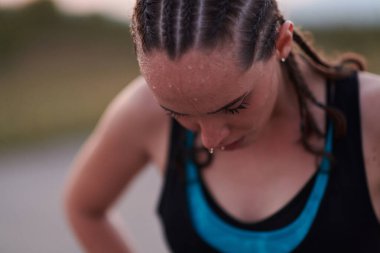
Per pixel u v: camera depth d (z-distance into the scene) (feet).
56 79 49.26
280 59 4.68
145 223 17.25
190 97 4.00
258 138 5.28
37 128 30.81
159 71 3.99
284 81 5.16
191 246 5.53
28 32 63.77
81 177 6.35
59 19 66.54
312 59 5.25
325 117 5.19
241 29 3.98
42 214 19.07
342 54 5.76
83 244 6.62
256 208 5.31
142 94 5.85
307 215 5.11
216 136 4.34
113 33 66.85
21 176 23.21
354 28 33.04
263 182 5.30
